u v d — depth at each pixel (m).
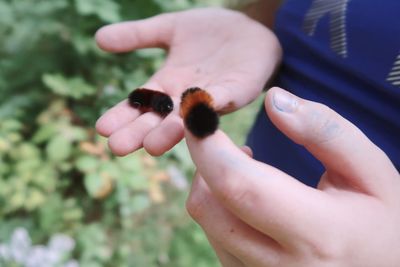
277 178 0.28
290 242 0.28
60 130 0.83
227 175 0.28
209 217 0.30
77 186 0.88
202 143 0.28
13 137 0.83
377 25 0.36
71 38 0.89
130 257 0.83
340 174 0.30
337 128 0.29
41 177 0.81
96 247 0.79
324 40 0.39
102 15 0.81
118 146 0.34
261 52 0.42
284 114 0.29
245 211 0.28
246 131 1.07
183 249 0.84
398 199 0.29
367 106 0.37
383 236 0.28
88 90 0.86
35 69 0.91
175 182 0.88
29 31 0.90
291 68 0.42
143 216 0.89
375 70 0.36
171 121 0.33
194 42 0.43
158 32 0.44
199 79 0.40
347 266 0.28
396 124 0.35
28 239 0.70
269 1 0.50
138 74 0.94
